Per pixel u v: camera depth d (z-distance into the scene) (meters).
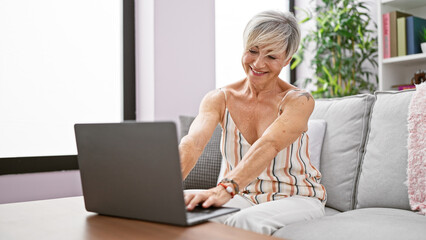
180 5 2.60
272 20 1.28
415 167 1.42
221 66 3.03
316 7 3.36
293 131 1.22
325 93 3.25
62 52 2.35
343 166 1.70
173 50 2.56
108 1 2.56
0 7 2.12
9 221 0.89
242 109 1.42
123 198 0.88
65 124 2.37
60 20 2.34
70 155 2.27
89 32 2.47
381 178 1.54
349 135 1.73
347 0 3.07
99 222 0.86
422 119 1.44
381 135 1.60
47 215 0.94
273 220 1.16
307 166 1.45
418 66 2.81
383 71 2.72
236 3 3.13
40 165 2.15
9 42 2.15
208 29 2.75
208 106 1.42
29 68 2.22
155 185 0.81
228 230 0.77
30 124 2.23
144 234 0.75
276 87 1.42
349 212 1.48
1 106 2.12
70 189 2.26
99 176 0.91
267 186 1.38
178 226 0.80
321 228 1.12
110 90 2.57
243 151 1.40
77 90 2.42
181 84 2.61
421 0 2.66
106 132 0.87
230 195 1.01
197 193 0.96
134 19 2.65
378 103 1.68
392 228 1.08
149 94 2.52
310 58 3.51
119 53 2.62
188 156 1.20
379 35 2.73
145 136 0.81
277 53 1.28
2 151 2.12
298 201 1.31
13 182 2.06
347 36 3.09
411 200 1.42
